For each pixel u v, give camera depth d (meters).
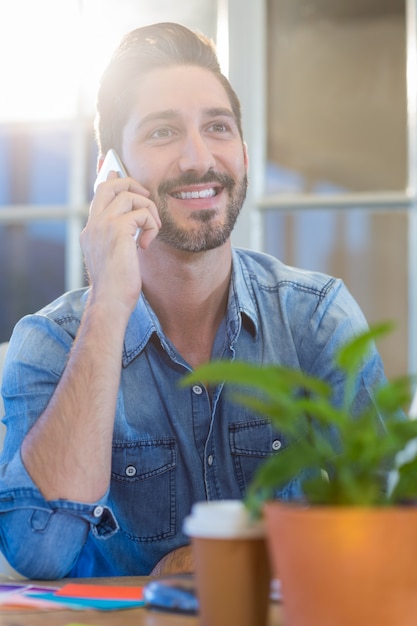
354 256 3.73
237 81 3.80
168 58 1.91
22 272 4.09
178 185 1.85
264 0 3.80
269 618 0.97
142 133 1.89
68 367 1.62
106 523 1.55
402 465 0.86
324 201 3.75
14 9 4.04
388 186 3.70
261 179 3.79
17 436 1.77
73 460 1.53
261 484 0.84
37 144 4.07
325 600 0.79
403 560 0.79
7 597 1.20
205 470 1.84
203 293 1.89
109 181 1.87
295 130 3.78
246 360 1.91
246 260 2.03
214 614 0.93
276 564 0.83
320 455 0.84
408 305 3.67
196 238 1.84
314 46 3.77
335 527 0.79
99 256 1.75
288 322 1.95
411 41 3.68
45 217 4.07
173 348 1.83
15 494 1.52
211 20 3.83
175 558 1.48
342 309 1.97
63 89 4.04
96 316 1.67
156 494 1.83
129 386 1.84
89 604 1.13
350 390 0.88
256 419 1.84
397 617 0.79
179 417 1.83
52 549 1.50
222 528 0.93
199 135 1.87
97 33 3.98
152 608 1.11
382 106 3.72
